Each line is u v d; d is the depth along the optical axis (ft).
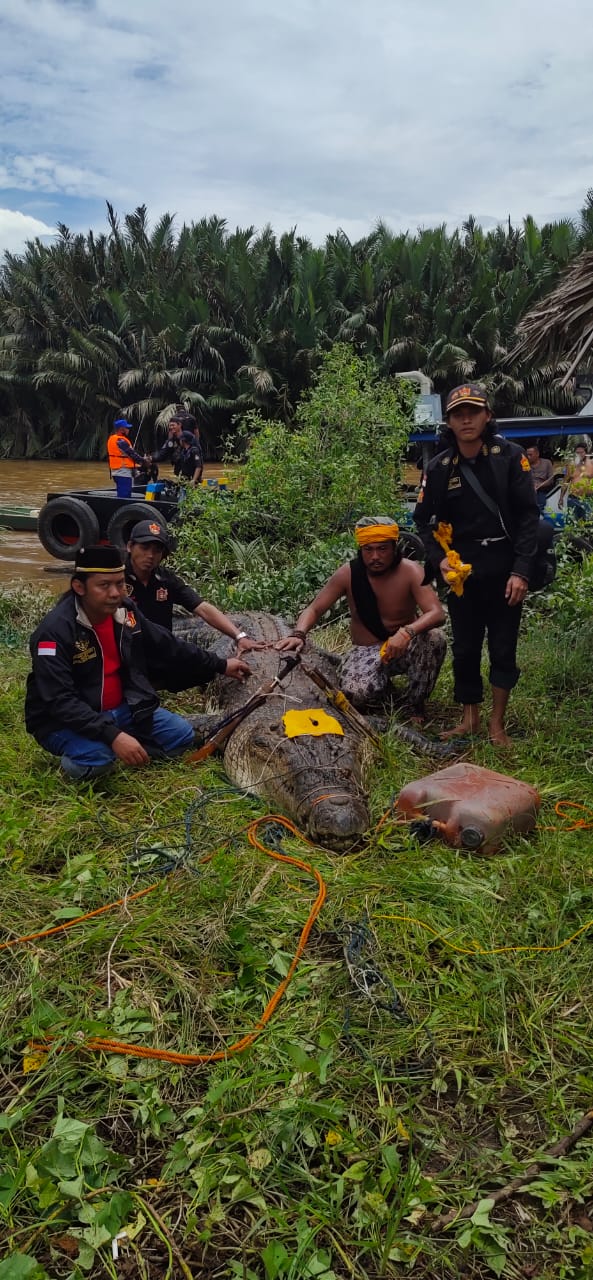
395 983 10.61
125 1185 8.03
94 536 21.93
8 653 23.30
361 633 20.08
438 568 17.92
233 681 19.31
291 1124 8.39
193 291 122.42
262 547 31.86
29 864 13.06
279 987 10.37
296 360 111.14
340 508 32.24
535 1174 8.16
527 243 115.34
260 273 120.47
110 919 11.58
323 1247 7.51
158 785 15.70
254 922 11.64
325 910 11.98
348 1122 8.65
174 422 50.39
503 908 12.17
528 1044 9.77
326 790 14.40
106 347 124.36
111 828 14.16
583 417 33.60
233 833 14.10
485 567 17.35
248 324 117.19
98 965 10.76
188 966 10.86
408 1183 7.76
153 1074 9.20
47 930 11.27
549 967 10.89
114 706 16.43
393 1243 7.45
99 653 15.94
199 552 31.94
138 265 133.69
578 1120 8.73
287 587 27.81
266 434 34.22
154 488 39.96
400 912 11.98
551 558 24.29
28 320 131.54
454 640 18.15
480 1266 7.43
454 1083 9.36
